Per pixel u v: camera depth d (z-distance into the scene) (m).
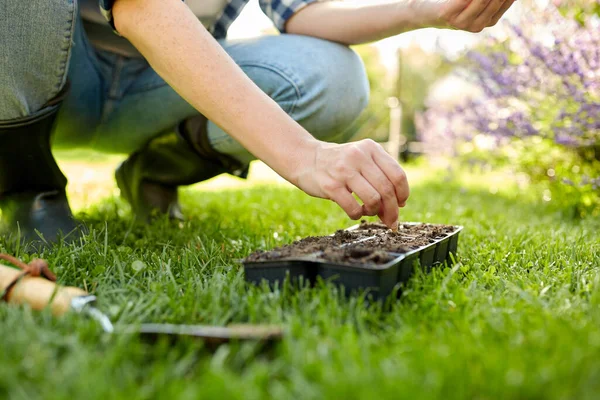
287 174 0.89
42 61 1.00
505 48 1.94
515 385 0.60
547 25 1.76
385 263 0.81
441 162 3.11
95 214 1.48
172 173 1.38
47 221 1.12
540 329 0.72
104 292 0.86
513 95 1.83
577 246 1.09
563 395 0.59
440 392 0.61
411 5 1.13
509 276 0.95
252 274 0.85
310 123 1.22
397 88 4.06
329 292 0.79
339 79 1.22
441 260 1.03
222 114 0.89
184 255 1.01
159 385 0.62
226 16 1.33
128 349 0.68
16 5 0.94
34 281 0.80
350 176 0.86
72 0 0.98
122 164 1.48
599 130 1.57
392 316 0.78
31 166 1.11
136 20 0.89
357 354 0.66
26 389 0.63
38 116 1.06
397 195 0.89
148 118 1.33
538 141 1.86
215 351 0.70
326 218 1.54
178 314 0.79
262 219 1.49
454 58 2.18
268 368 0.66
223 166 1.33
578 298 0.83
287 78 1.18
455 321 0.75
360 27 1.22
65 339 0.69
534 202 1.83
